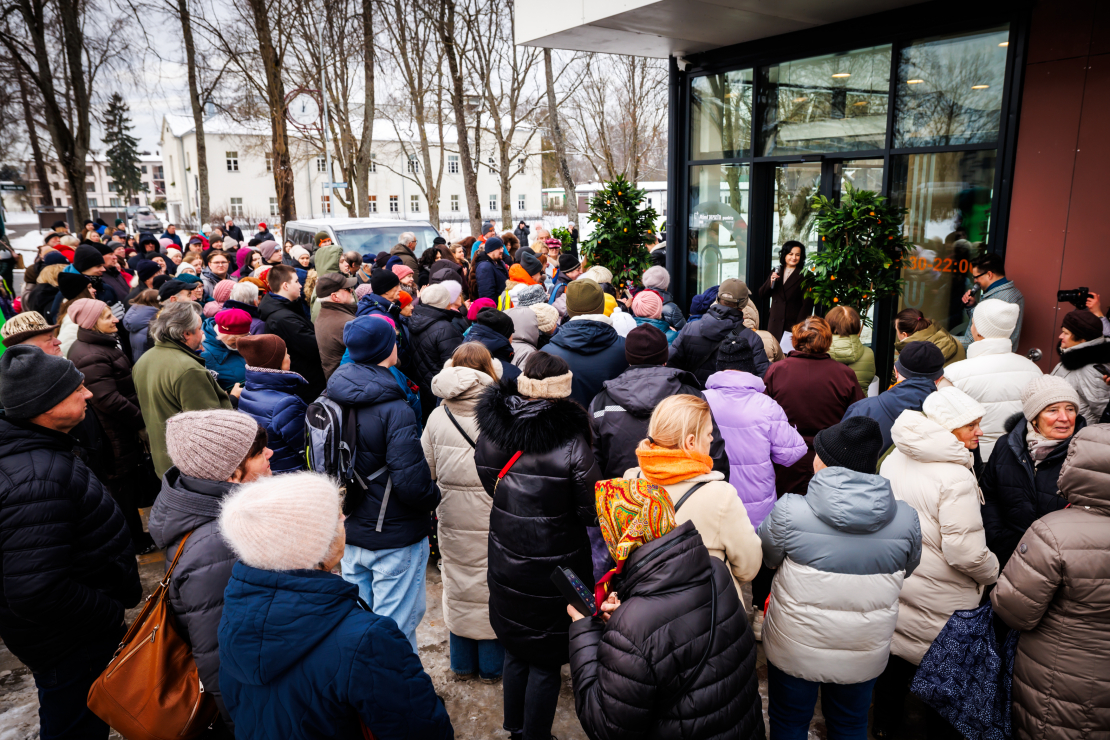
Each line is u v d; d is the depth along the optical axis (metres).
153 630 1.92
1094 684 2.09
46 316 6.18
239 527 1.50
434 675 3.37
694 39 6.70
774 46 6.60
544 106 27.27
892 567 2.19
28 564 2.12
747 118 7.16
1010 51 5.02
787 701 2.42
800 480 3.63
